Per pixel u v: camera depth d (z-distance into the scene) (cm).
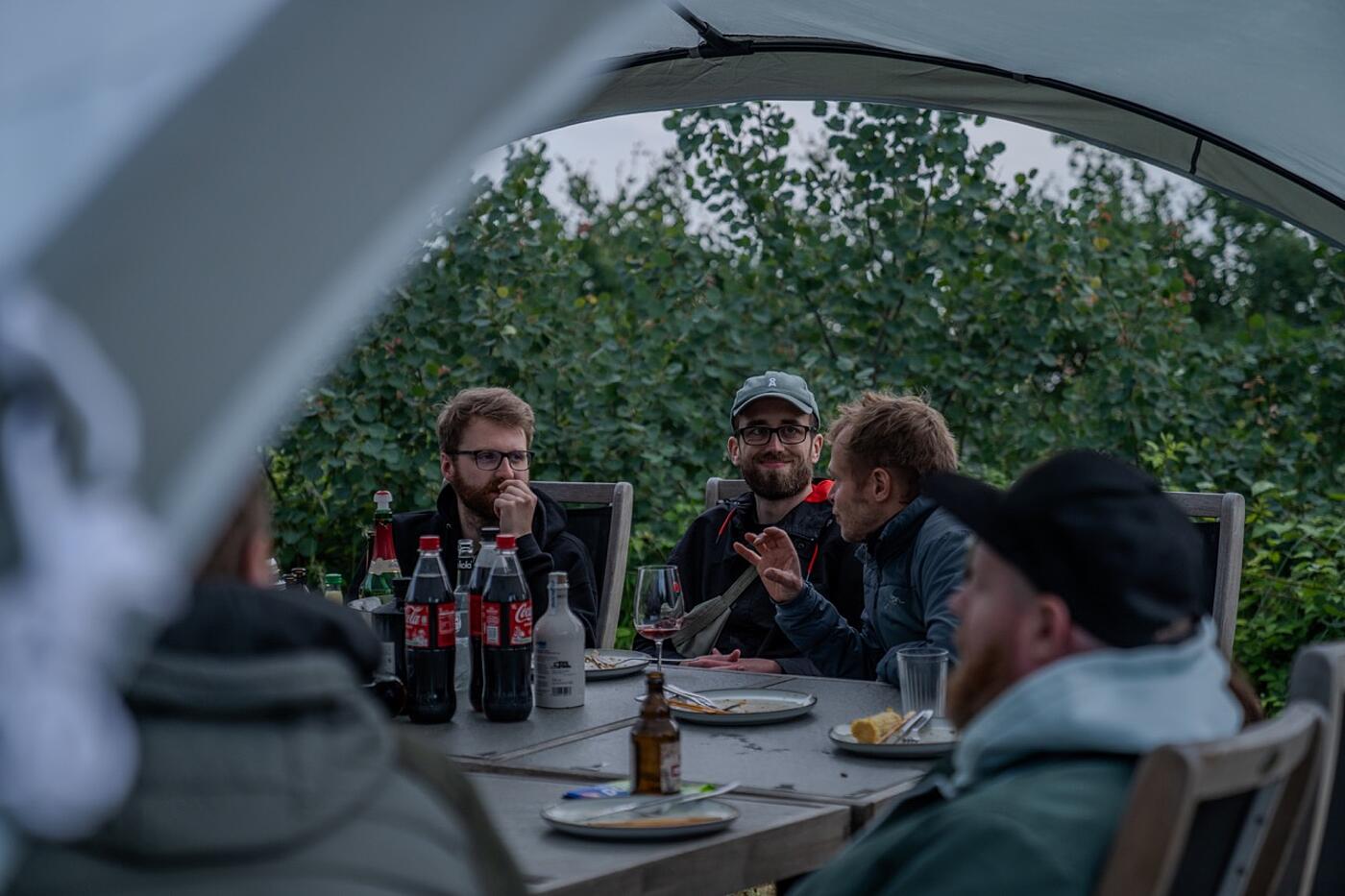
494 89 83
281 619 98
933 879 118
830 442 306
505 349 504
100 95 70
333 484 498
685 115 543
